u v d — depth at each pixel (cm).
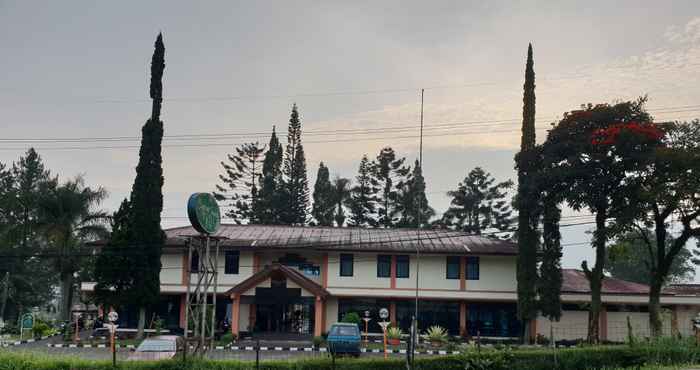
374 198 7356
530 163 4078
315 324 4059
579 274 4703
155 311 4450
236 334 4038
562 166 3784
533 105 4216
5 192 6844
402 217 7256
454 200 7325
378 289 4425
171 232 4688
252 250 4434
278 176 7062
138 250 3950
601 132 3634
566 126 3881
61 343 3691
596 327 3806
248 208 7250
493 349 2552
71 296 5978
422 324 4500
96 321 4569
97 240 4709
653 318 3697
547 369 2398
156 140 4112
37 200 5150
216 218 2758
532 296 4031
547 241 4025
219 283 4422
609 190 3734
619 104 3800
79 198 5009
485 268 4462
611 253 3906
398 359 2369
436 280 4456
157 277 4009
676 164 3409
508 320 4509
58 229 4903
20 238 5716
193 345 2916
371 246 4462
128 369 2255
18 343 3575
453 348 3431
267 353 3284
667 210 3616
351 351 3062
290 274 4088
